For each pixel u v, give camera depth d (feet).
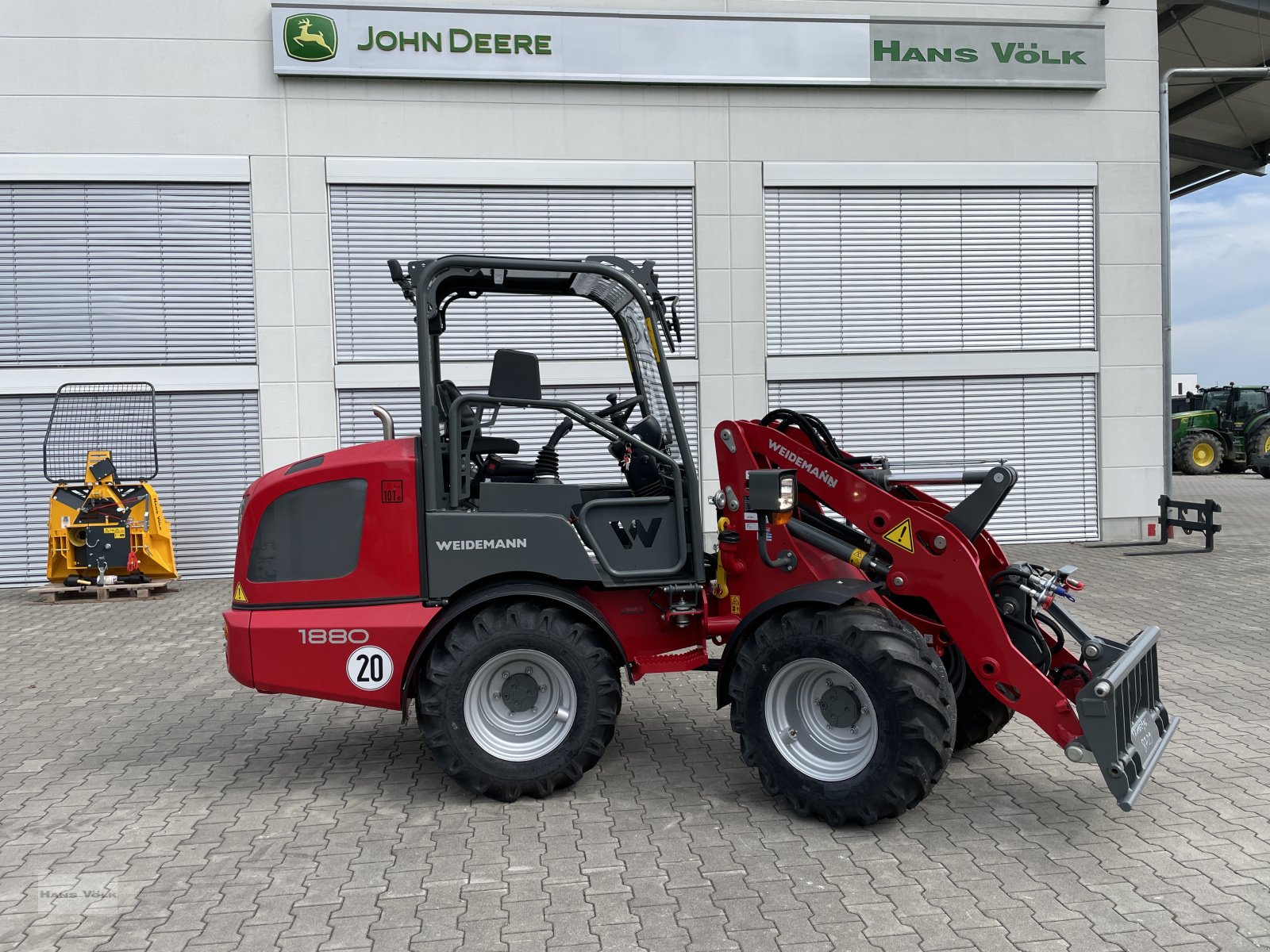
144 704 20.17
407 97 36.11
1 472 35.12
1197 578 32.32
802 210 38.75
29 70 34.30
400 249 36.60
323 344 36.19
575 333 37.45
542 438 19.57
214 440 36.01
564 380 37.35
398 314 36.65
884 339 39.47
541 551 14.40
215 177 35.27
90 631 27.43
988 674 13.44
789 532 14.70
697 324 38.40
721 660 14.76
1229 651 22.58
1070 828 12.98
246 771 15.99
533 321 37.29
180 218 35.37
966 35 38.55
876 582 14.30
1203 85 59.47
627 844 12.69
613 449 16.07
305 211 35.86
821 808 13.03
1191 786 14.42
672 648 15.58
